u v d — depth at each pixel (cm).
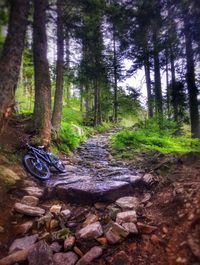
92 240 454
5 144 866
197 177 572
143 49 1341
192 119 1126
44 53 1056
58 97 1287
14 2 678
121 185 620
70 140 1273
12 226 530
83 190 611
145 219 490
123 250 426
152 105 1727
